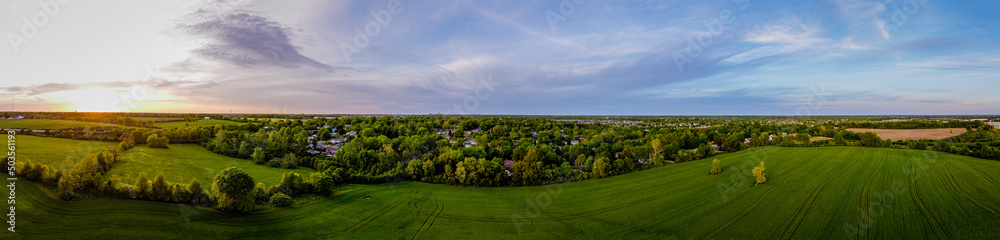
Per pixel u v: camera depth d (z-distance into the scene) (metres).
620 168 88.00
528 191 74.94
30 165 52.59
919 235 47.75
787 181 75.00
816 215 55.94
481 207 64.69
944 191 63.78
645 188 74.88
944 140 115.12
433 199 68.81
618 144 118.00
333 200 65.12
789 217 55.69
